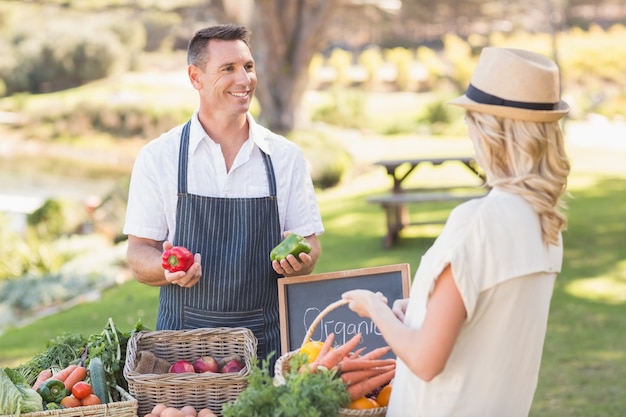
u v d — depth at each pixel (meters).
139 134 33.56
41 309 11.67
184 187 3.43
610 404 6.05
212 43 3.40
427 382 2.39
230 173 3.46
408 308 2.47
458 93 27.41
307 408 2.38
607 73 31.42
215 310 3.42
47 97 40.00
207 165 3.46
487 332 2.34
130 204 3.50
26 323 9.83
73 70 41.56
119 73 42.53
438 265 2.29
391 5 36.03
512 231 2.30
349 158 18.64
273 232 3.48
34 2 36.72
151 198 3.46
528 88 2.29
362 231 12.52
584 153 18.98
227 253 3.41
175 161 3.46
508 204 2.32
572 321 8.06
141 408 2.96
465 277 2.26
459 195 10.70
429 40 40.31
